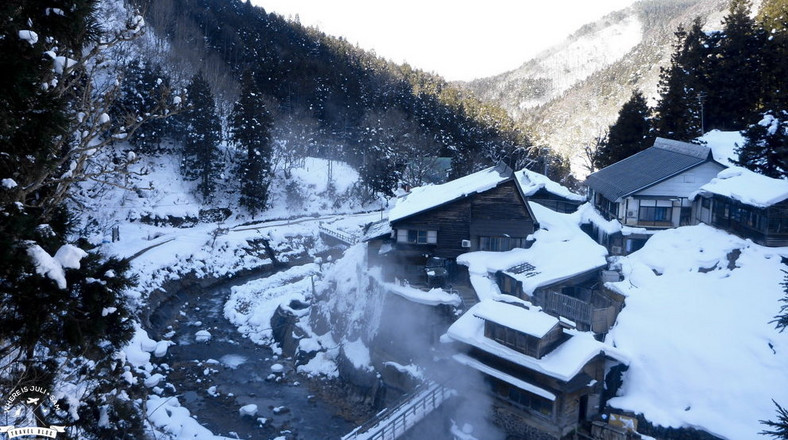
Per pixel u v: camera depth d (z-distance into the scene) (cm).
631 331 2548
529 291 2814
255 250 5397
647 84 15738
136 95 5519
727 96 5088
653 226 3416
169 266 4438
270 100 8094
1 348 1031
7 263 841
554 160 8281
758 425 1992
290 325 3709
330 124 8950
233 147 7062
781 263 2623
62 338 1031
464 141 8619
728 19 5244
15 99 860
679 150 3700
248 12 13212
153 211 5322
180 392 2992
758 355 2220
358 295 3481
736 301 2491
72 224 1160
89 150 1058
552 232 3522
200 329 3838
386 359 2992
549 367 2192
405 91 10438
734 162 3728
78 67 1007
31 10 947
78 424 1229
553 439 2248
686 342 2381
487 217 3309
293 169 7406
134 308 3544
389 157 6988
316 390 3086
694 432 2103
